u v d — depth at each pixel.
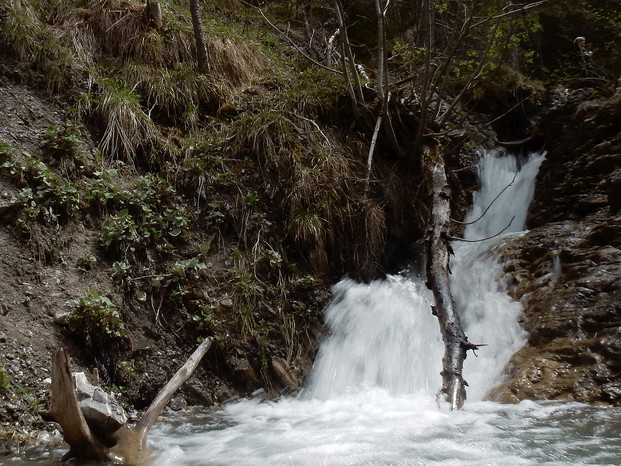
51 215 5.43
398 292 6.44
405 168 7.86
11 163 5.45
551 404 4.52
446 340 5.17
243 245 6.31
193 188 6.49
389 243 7.32
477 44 10.38
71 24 7.45
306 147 7.29
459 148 9.00
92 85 6.87
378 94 7.97
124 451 3.59
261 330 5.72
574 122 7.71
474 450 3.41
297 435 4.03
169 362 5.23
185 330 5.49
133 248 5.68
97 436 3.52
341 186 7.06
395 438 3.75
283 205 6.71
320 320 6.18
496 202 8.67
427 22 7.33
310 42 10.12
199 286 5.79
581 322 5.18
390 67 10.20
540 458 3.21
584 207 6.93
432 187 7.21
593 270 5.65
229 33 8.63
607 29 13.70
